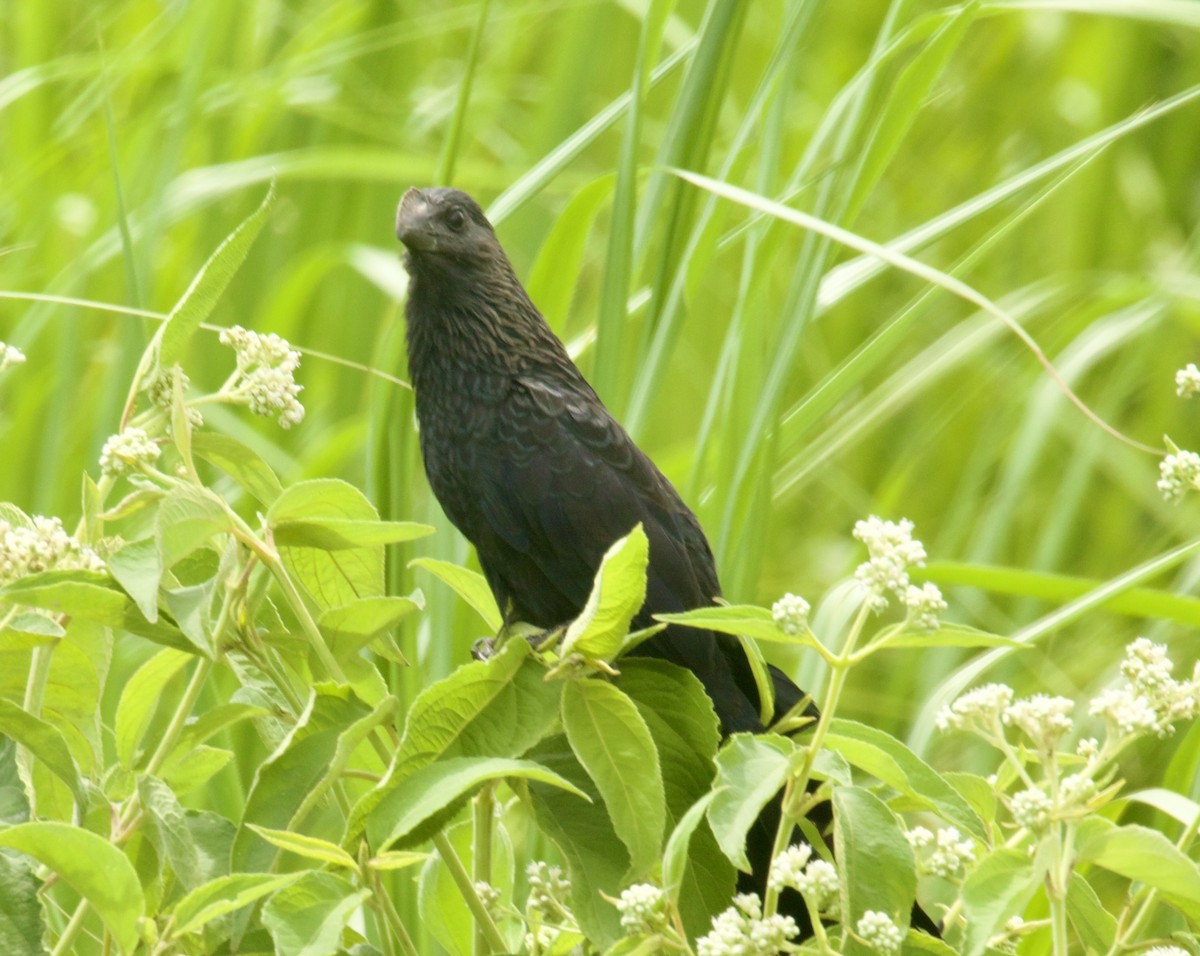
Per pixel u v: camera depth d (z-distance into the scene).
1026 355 10.63
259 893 3.39
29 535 3.98
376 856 3.59
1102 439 10.05
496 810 4.82
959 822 3.88
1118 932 4.02
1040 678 9.38
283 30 11.88
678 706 4.20
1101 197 12.08
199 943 4.01
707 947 3.40
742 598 6.58
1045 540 9.80
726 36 6.81
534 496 6.58
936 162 13.26
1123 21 12.22
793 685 5.89
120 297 10.63
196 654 4.05
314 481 3.92
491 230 6.95
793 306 6.87
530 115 11.81
